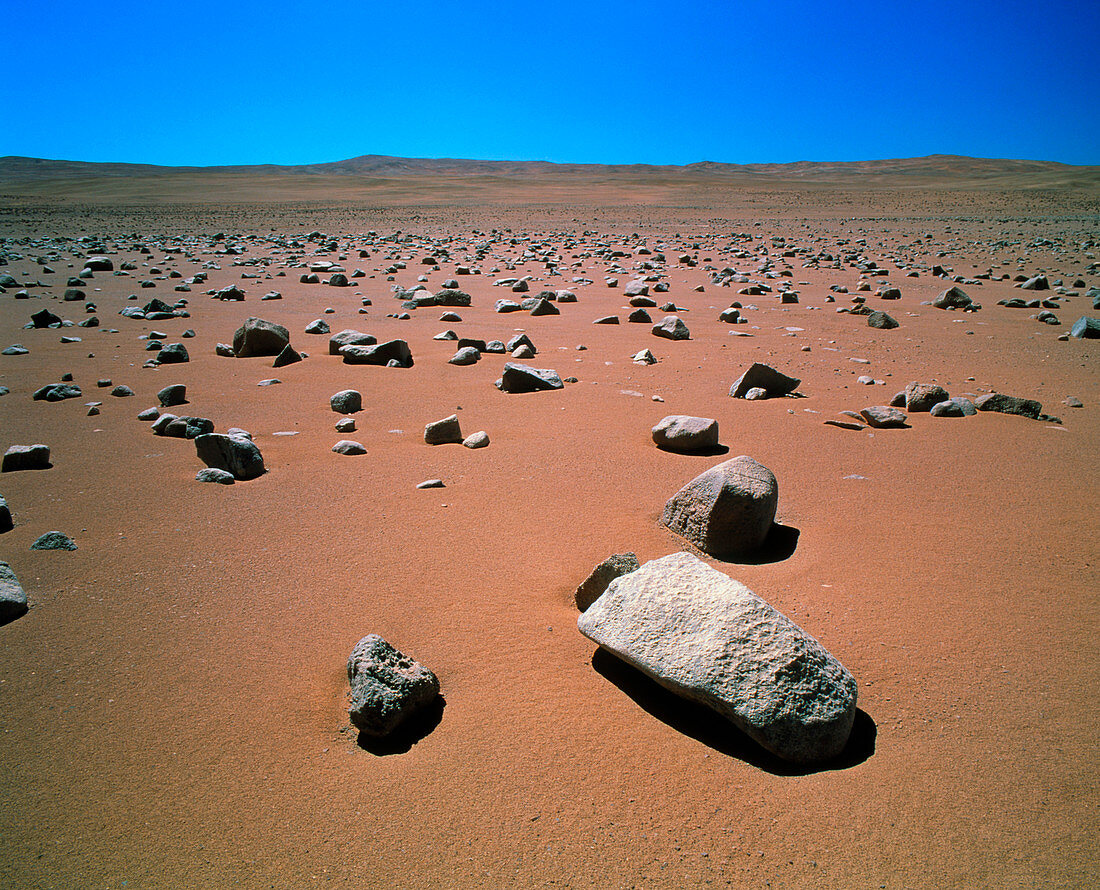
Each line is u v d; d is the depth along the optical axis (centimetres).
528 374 715
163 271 1680
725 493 381
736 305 1277
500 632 314
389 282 1589
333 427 598
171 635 308
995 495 466
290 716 263
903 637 313
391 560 372
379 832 217
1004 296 1415
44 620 318
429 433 557
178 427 570
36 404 657
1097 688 283
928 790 235
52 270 1631
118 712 264
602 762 244
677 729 262
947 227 3256
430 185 6856
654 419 627
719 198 5453
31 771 239
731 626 268
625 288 1429
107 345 912
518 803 227
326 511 430
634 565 327
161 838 215
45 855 210
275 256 2097
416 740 255
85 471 492
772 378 714
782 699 247
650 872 205
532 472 497
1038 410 646
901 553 388
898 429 607
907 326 1103
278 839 214
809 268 1897
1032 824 223
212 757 245
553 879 202
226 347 870
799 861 209
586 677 288
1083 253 2211
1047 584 358
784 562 379
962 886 203
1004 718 267
